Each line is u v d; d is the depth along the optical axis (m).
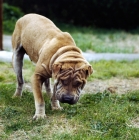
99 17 20.08
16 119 5.30
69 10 20.62
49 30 5.59
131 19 19.72
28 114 5.49
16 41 6.09
